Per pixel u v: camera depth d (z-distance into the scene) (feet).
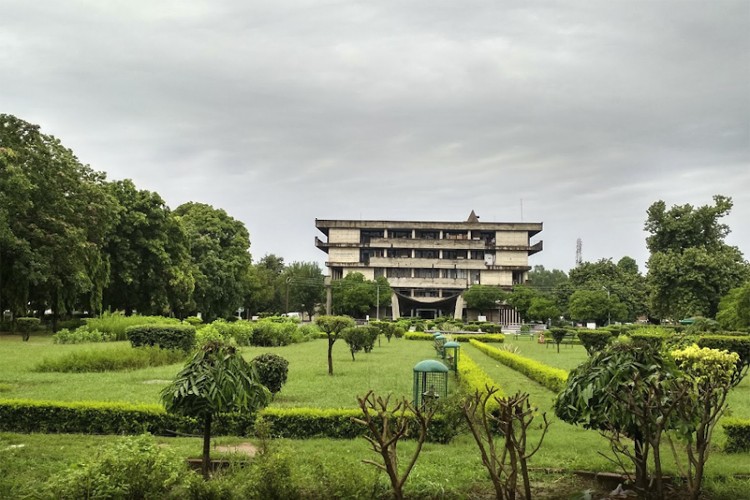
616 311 194.08
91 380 55.83
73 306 138.21
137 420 33.65
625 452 21.99
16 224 105.60
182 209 209.67
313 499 19.79
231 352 24.89
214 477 21.70
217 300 188.14
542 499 22.66
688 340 60.70
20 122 110.22
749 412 43.78
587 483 24.77
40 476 24.43
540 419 39.83
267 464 19.90
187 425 33.53
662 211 177.99
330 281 279.28
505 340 159.74
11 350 83.20
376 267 295.48
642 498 21.91
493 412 34.01
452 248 297.12
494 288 270.87
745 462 28.66
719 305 133.90
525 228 297.33
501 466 18.79
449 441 32.42
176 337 80.53
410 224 298.35
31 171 108.17
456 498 22.15
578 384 23.61
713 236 173.17
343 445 31.09
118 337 105.81
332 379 60.08
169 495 19.03
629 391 20.63
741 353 58.03
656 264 157.07
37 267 106.11
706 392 20.94
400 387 54.24
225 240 197.57
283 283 279.28
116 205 134.31
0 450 28.53
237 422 33.30
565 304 240.32
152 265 145.28
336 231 298.76
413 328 192.03
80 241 112.78
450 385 57.52
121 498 18.24
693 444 31.50
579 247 352.90
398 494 17.19
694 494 20.01
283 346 114.73
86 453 26.63
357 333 80.79
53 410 34.01
